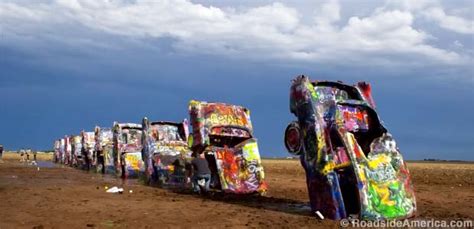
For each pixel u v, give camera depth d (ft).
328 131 35.83
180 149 71.46
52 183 69.15
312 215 36.17
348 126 37.06
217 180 53.47
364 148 38.63
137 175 85.30
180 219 33.86
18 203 42.11
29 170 112.47
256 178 53.57
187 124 75.05
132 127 91.86
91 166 117.39
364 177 33.78
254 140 56.03
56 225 31.04
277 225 31.60
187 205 41.93
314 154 35.88
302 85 37.01
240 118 57.16
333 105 36.09
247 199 48.42
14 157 266.77
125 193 53.31
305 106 36.68
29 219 33.40
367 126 38.04
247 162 53.83
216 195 51.85
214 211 38.06
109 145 105.29
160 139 72.84
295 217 35.27
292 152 38.45
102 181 75.92
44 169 120.88
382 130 37.35
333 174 34.68
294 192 56.24
